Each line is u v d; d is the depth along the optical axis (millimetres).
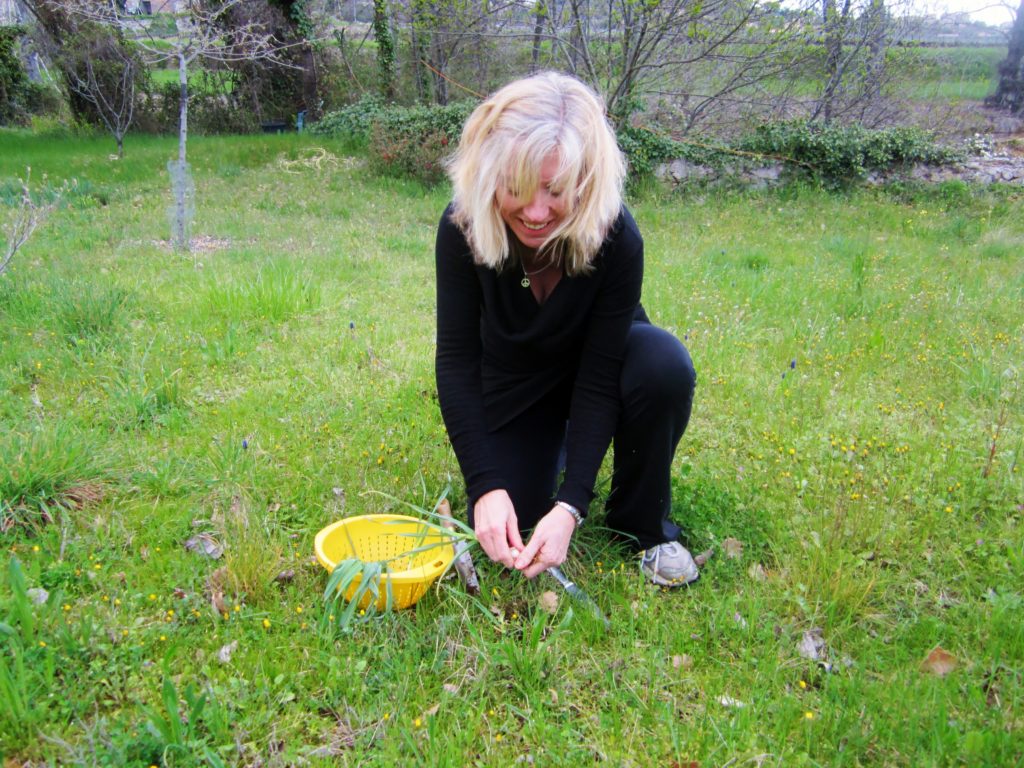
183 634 2031
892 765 1713
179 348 4043
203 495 2693
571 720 1857
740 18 10680
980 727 1792
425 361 3980
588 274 2029
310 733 1786
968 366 4102
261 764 1707
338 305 4996
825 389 3732
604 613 2203
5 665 1794
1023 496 2730
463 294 2135
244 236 7270
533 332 2139
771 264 6680
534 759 1740
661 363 2133
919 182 10477
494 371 2338
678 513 2615
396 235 7523
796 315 5027
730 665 2012
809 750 1750
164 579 2246
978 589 2326
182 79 6559
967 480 2844
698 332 4578
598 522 2547
